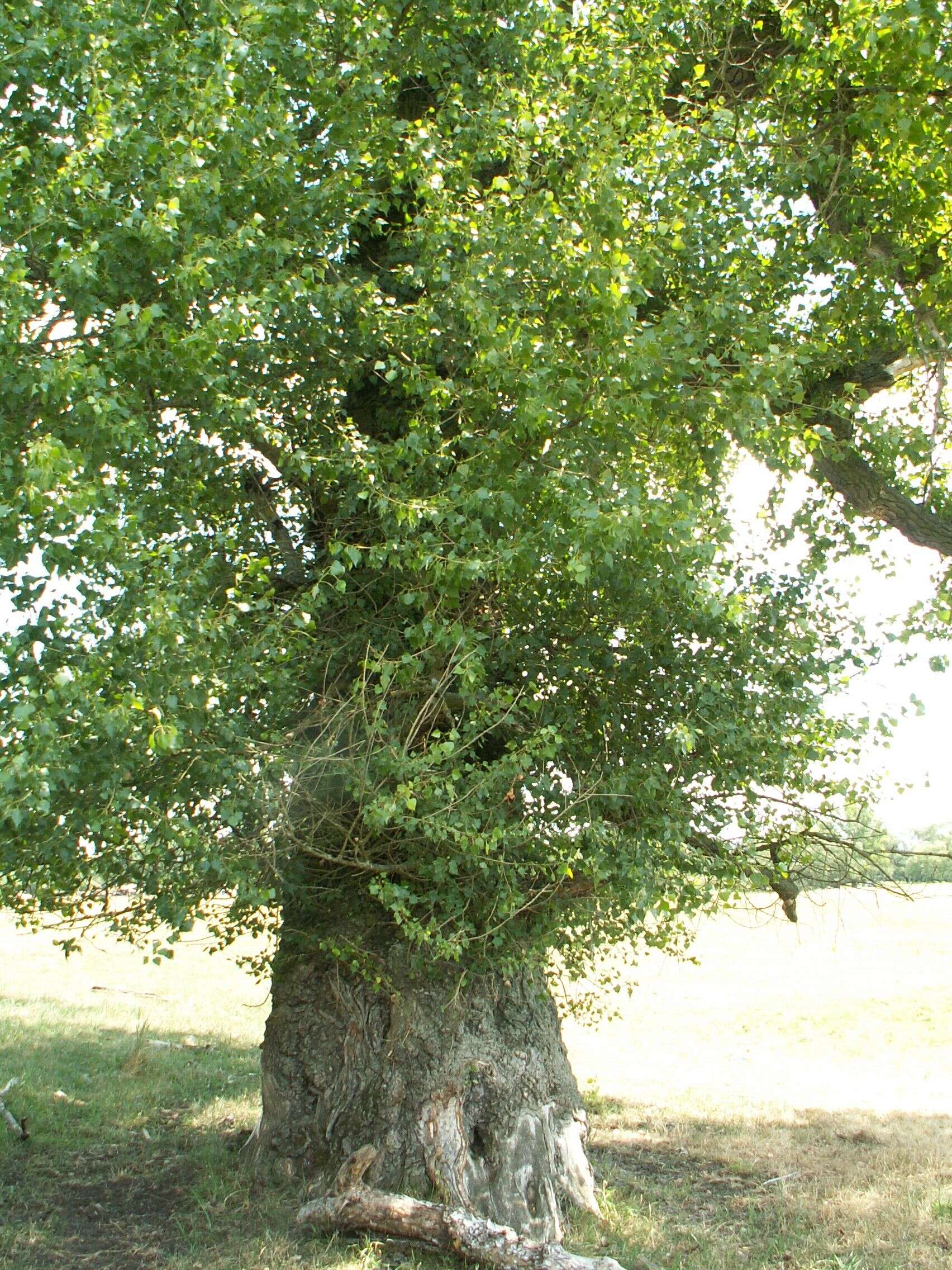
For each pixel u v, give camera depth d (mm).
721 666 7531
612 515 5797
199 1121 10977
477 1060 8500
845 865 8516
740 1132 11406
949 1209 8664
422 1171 8102
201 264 5465
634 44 7699
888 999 20219
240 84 5910
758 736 7234
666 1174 9906
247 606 5848
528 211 6578
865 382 9602
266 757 6207
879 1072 15047
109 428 5270
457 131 7234
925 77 7320
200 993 20125
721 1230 8312
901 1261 7516
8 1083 11570
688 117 7918
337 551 6363
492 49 7895
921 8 6848
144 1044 13805
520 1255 6973
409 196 8391
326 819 7223
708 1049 16656
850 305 8766
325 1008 9016
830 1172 9844
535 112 7086
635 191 7008
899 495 9469
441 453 6727
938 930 29703
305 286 6359
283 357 7328
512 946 7898
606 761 7453
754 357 7223
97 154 5512
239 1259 7227
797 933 10273
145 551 5312
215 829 6484
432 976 8500
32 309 5371
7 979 19875
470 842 6715
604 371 6316
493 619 7523
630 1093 13438
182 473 6781
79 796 5613
